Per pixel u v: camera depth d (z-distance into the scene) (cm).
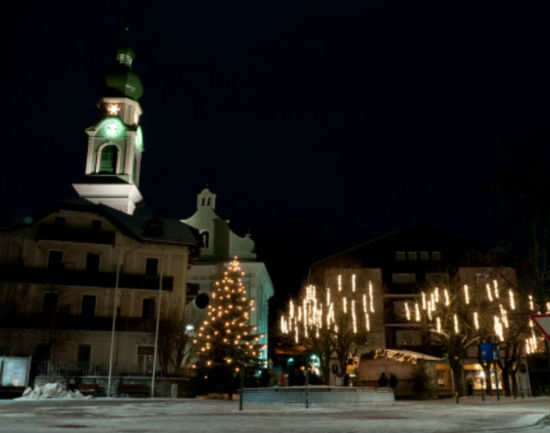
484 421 1437
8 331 4444
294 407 2391
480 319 3944
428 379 4141
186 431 1059
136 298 4797
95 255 4856
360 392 2694
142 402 2902
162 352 4547
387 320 5506
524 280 3023
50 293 4622
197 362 4547
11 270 4553
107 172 6525
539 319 874
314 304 4116
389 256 5753
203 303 5878
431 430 1131
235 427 1176
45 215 4784
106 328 4578
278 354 6419
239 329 4584
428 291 4719
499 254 4122
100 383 3966
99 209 4934
